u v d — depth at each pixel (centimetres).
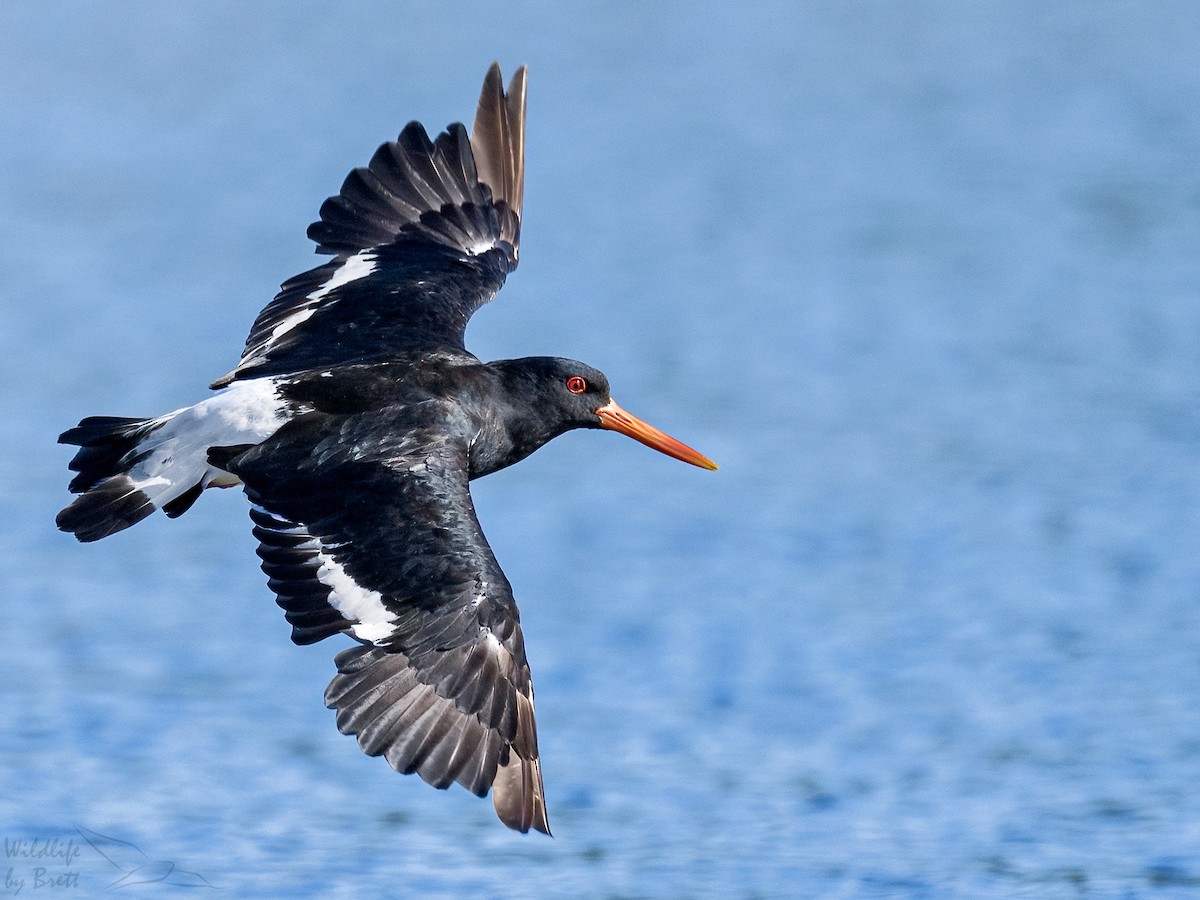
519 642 928
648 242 3331
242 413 1012
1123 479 2108
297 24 5472
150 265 3155
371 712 893
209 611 1798
